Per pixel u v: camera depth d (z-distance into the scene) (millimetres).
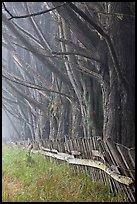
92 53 10219
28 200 7613
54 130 17172
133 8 9289
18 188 8836
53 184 8625
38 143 16203
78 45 11133
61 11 9422
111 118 9562
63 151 11852
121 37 9305
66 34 12188
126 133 9281
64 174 9906
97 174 8672
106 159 7445
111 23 9438
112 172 7105
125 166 6613
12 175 10680
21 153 16047
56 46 15508
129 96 9312
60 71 13961
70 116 15516
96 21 9898
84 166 9578
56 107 16766
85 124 12414
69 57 11703
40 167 11555
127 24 9336
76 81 12477
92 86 12016
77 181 8766
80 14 8234
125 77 9188
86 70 10906
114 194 7570
